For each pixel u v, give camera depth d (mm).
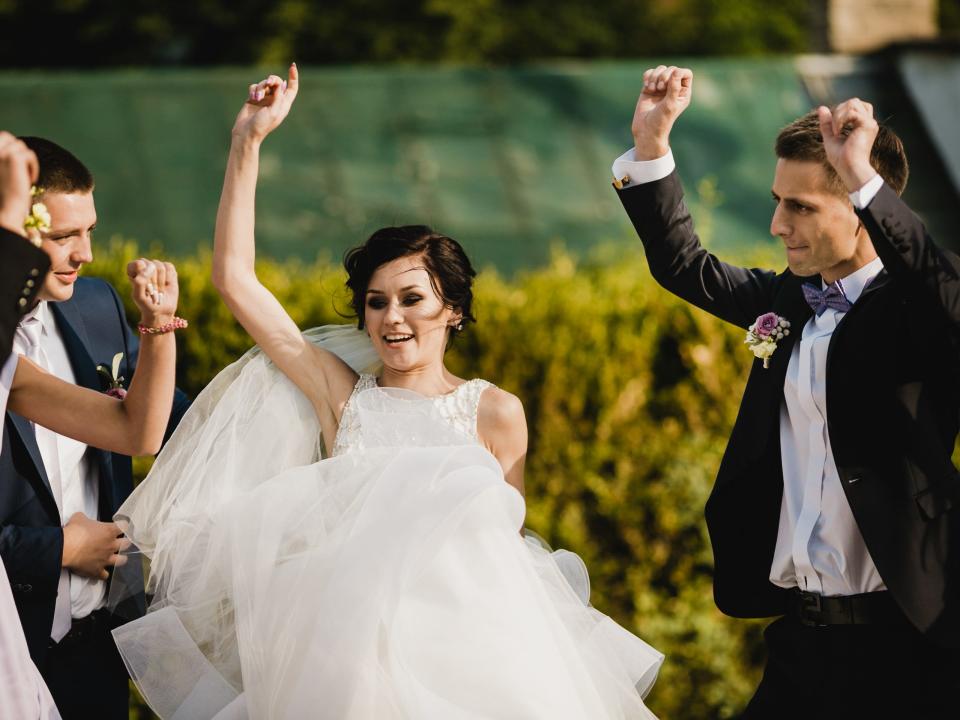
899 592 3291
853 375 3379
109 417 3410
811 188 3379
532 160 10047
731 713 5926
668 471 6004
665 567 6016
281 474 3576
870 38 10758
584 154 10188
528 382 5973
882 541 3314
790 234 3445
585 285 6285
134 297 3324
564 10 16234
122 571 3754
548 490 5965
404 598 3418
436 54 15156
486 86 10609
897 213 3168
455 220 9398
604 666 3652
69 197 3480
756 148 10109
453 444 3613
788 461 3576
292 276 6195
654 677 3881
